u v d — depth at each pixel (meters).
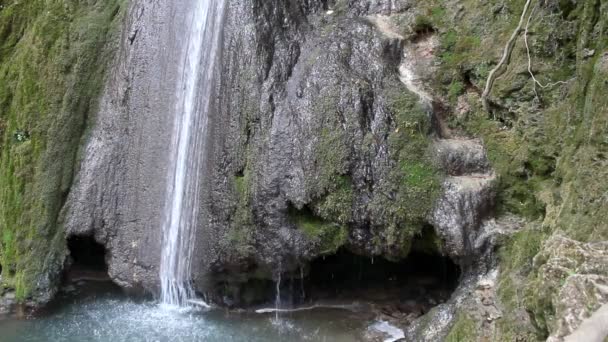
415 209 8.15
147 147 10.37
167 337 8.81
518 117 8.35
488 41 8.93
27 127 11.08
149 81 10.49
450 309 7.74
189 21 10.27
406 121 8.48
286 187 8.72
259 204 8.93
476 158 8.50
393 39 9.52
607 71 6.39
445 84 9.28
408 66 9.52
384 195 8.29
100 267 11.29
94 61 11.33
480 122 8.84
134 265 10.25
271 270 9.20
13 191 10.83
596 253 4.80
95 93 11.24
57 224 10.66
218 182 9.40
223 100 9.48
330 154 8.48
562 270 4.75
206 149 9.56
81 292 10.65
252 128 9.21
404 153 8.34
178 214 9.86
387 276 10.08
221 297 9.81
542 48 8.11
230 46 9.59
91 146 10.89
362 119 8.58
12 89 11.63
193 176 9.68
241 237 9.16
